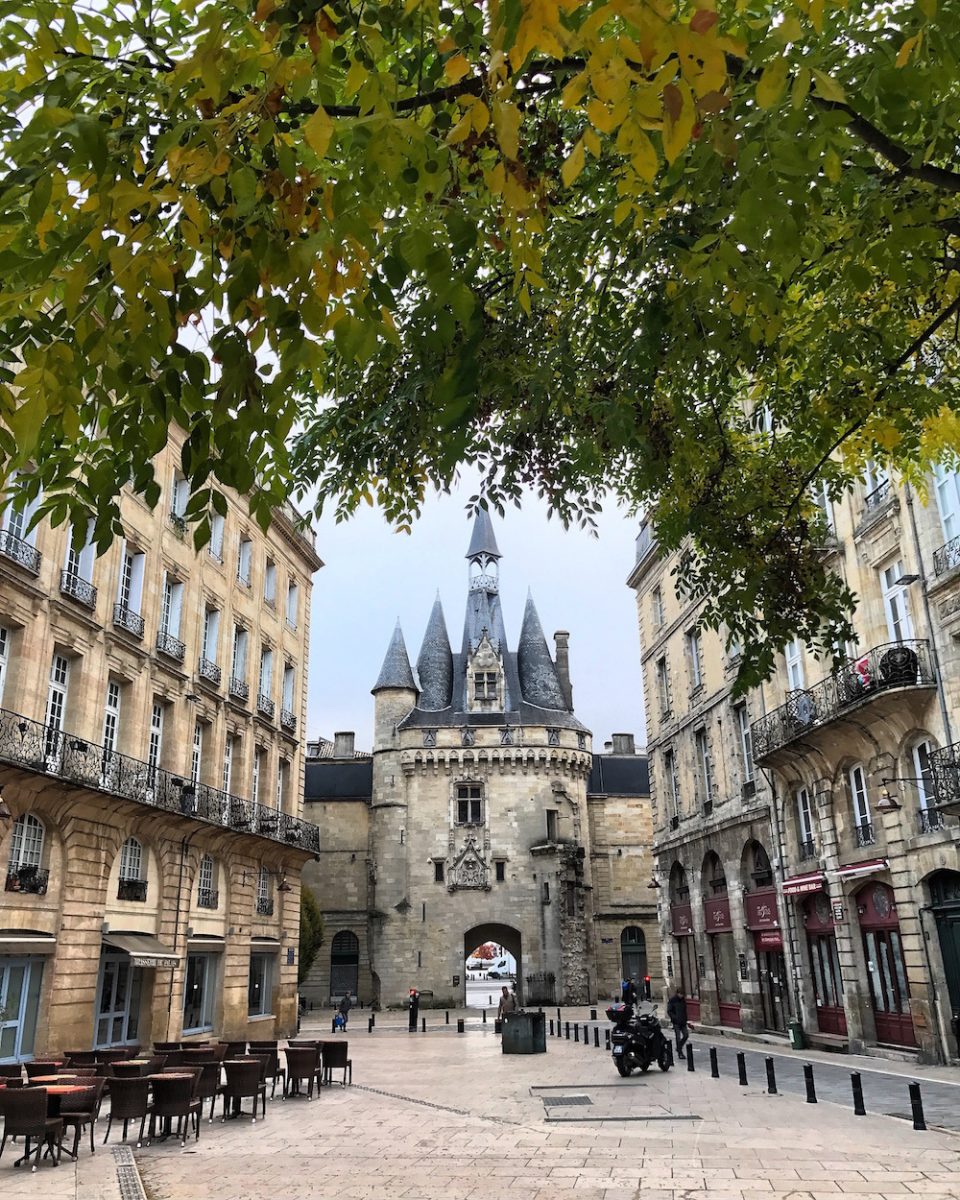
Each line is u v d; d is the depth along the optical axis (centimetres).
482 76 352
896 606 2106
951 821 1838
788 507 855
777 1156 1069
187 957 2514
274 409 340
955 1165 993
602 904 6197
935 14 353
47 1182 997
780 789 2583
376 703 6159
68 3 360
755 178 380
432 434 751
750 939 2797
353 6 360
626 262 602
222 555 2980
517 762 5847
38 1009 1859
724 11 401
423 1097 1681
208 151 316
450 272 319
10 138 355
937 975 1880
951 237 680
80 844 2003
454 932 5534
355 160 347
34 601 1945
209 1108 1562
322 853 6050
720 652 3052
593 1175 999
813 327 660
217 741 2830
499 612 6669
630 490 962
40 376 316
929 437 916
